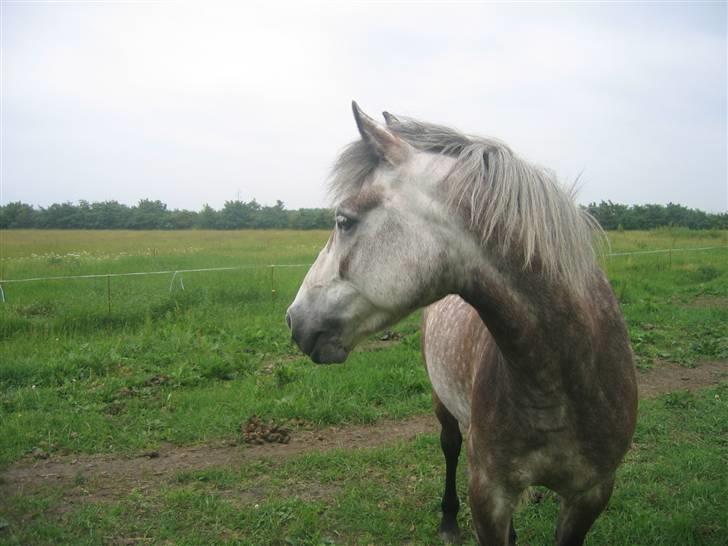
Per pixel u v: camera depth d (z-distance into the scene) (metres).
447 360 2.73
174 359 6.72
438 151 1.95
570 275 1.82
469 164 1.84
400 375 5.93
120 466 4.30
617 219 34.09
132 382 5.89
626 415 2.05
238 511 3.59
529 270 1.82
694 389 5.80
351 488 3.88
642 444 4.43
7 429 4.78
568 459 2.03
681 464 4.01
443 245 1.83
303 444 4.65
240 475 4.09
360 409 5.19
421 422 5.05
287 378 5.93
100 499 3.82
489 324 1.91
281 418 5.10
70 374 6.15
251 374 6.30
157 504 3.73
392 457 4.27
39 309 9.29
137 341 7.38
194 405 5.36
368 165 1.96
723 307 10.05
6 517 3.58
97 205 55.19
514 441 2.04
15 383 5.93
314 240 29.86
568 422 1.97
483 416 2.11
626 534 3.21
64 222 52.16
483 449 2.13
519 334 1.84
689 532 3.17
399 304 1.87
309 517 3.46
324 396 5.45
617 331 2.10
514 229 1.80
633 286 12.05
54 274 14.32
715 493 3.58
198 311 9.01
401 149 1.91
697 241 23.80
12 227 51.44
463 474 4.05
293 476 4.07
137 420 5.05
